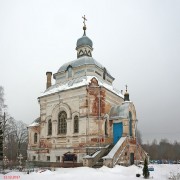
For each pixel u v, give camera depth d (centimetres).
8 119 5144
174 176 2469
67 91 3747
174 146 11288
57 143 3725
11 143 6825
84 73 3997
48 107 4000
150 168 2997
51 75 4662
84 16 4866
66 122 3697
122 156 3228
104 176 2420
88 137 3409
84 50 4572
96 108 3519
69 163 3441
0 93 4488
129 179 2281
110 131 3647
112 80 4616
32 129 4200
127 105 3644
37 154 3966
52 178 2281
